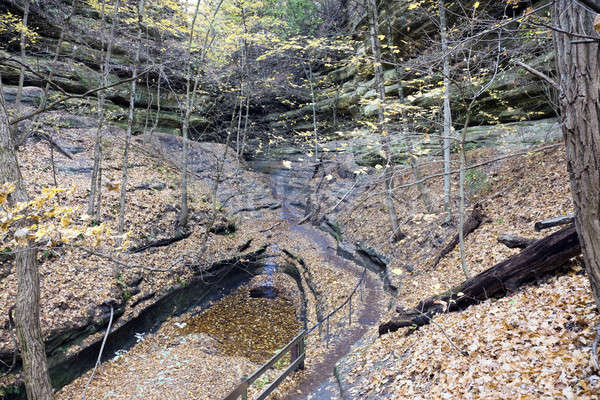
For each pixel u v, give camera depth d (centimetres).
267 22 1662
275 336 1291
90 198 1381
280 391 844
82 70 2062
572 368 402
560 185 1048
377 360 728
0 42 1847
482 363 482
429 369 548
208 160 2614
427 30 1370
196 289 1514
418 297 933
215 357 1070
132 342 1153
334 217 2152
